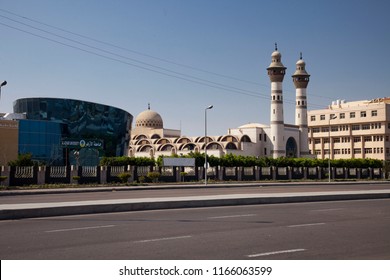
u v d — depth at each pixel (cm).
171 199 2084
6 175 4069
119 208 1864
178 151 9712
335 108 10844
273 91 9419
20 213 1634
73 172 4497
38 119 7919
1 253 995
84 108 8188
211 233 1274
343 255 976
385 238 1196
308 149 10200
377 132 9681
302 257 953
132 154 10625
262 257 952
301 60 10194
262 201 2236
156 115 11881
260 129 9725
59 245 1090
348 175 6956
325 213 1792
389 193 2650
